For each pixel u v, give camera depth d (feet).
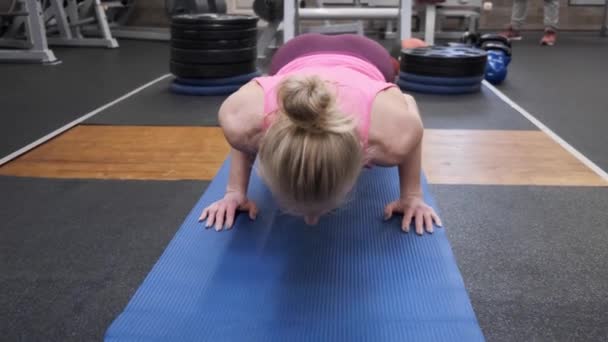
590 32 19.35
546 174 6.19
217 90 9.82
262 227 4.24
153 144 7.16
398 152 3.42
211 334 3.04
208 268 3.68
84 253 4.60
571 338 3.59
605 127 7.92
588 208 5.37
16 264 4.43
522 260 4.48
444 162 6.53
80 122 8.11
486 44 11.54
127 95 9.80
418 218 4.20
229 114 3.45
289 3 10.44
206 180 6.05
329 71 3.67
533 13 19.43
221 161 6.57
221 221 4.24
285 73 3.94
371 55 4.89
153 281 3.52
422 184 5.02
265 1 12.25
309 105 2.65
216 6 13.24
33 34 12.92
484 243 4.74
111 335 3.02
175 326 3.11
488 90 10.27
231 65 9.80
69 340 3.59
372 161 3.46
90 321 3.76
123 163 6.53
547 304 3.93
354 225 4.25
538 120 8.28
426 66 9.87
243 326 3.11
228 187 4.50
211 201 4.72
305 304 3.31
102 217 5.23
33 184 5.95
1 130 7.71
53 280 4.22
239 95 3.47
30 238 4.83
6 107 8.95
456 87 9.82
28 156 6.74
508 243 4.74
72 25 16.02
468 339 3.00
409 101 4.05
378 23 18.20
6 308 3.88
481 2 16.76
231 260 3.78
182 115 8.49
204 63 9.64
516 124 8.02
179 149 6.97
